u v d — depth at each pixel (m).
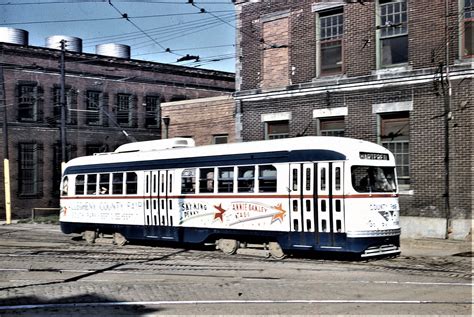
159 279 12.58
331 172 14.73
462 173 18.34
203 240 17.36
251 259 15.87
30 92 38.47
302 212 15.11
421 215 19.16
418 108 19.33
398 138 19.98
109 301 10.18
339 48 21.58
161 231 18.59
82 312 9.33
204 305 9.75
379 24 20.47
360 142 15.17
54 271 13.87
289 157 15.47
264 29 23.75
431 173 18.98
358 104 20.78
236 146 16.84
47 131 39.03
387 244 15.33
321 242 14.79
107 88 41.12
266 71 23.66
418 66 19.38
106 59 40.91
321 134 22.05
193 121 28.03
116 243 20.27
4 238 23.55
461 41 18.56
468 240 18.00
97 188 21.03
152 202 18.91
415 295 10.52
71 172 22.34
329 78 21.59
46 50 38.62
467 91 18.34
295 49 22.64
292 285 11.66
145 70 42.75
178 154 18.33
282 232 15.47
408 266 14.22
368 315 8.89
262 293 10.81
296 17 22.64
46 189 38.94
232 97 26.25
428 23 19.22
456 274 13.00
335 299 10.18
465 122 18.33
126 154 20.11
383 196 15.11
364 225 14.48
